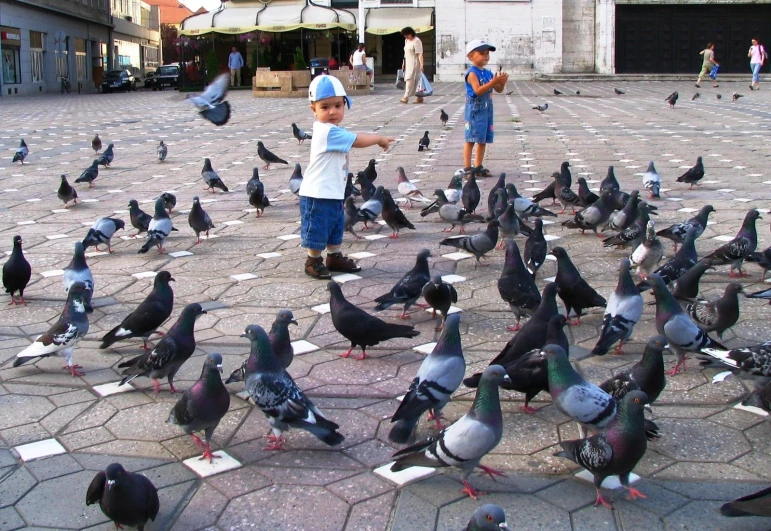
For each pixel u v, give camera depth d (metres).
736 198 10.05
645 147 15.11
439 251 8.00
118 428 4.28
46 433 4.23
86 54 60.41
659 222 8.80
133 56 77.88
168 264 7.73
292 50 47.03
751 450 3.88
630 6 41.94
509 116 22.20
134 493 3.21
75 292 5.12
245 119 23.61
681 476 3.66
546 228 8.95
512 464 3.82
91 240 7.98
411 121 21.47
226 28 40.91
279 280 7.04
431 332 5.71
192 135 19.52
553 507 3.44
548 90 34.78
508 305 6.18
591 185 11.18
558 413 4.40
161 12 100.31
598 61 42.62
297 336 5.64
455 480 3.69
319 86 6.77
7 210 10.60
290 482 3.70
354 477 3.74
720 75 41.00
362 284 6.88
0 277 7.34
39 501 3.56
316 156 6.84
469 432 3.40
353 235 8.82
